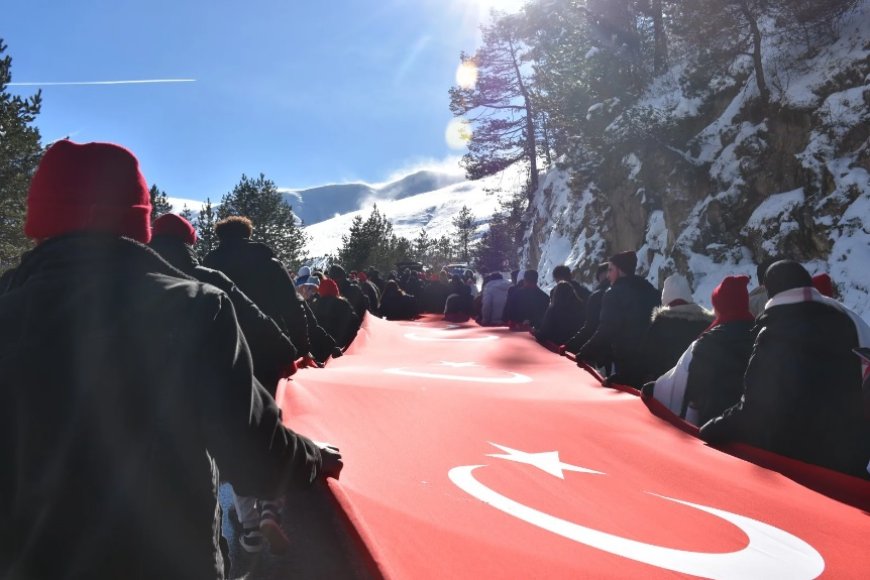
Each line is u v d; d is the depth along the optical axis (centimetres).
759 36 1991
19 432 158
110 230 179
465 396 679
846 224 1588
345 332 1162
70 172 177
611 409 638
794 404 485
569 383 813
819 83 1812
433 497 409
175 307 169
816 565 342
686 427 571
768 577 328
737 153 1975
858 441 477
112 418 158
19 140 2628
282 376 621
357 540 320
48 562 150
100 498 154
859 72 1741
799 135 1817
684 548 356
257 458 177
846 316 498
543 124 4609
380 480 434
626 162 2450
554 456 506
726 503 421
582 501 418
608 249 2638
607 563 335
